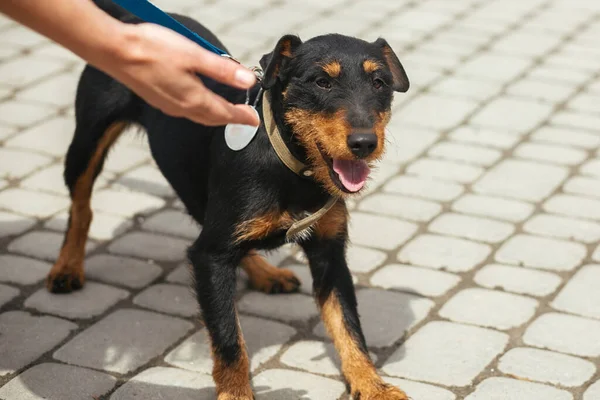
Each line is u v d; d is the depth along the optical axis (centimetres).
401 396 405
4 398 416
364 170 399
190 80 268
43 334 470
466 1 958
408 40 859
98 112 502
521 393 423
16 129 698
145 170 660
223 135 423
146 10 321
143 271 537
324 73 399
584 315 488
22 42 843
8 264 538
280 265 555
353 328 429
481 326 480
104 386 429
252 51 815
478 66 812
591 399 417
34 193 620
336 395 427
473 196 619
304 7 927
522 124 716
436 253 554
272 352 463
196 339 473
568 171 649
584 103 747
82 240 518
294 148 405
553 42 859
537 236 570
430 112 735
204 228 424
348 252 555
